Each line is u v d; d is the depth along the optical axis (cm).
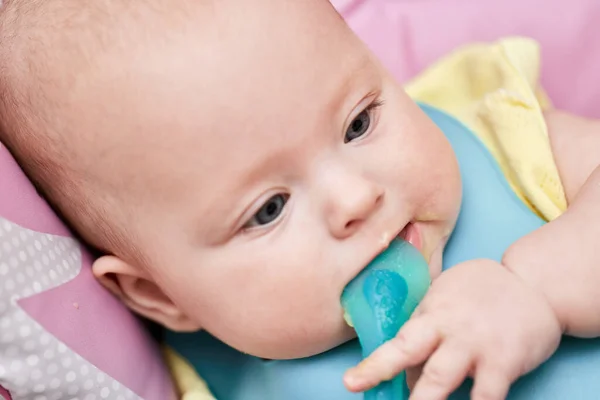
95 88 71
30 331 68
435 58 122
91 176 75
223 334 78
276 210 72
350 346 79
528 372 69
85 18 72
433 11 124
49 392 70
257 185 70
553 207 84
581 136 88
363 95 73
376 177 73
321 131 70
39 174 80
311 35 71
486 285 67
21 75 75
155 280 79
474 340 64
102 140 72
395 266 72
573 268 69
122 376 77
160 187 72
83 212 79
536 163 87
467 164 89
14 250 69
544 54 117
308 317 73
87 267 80
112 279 82
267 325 74
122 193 74
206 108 68
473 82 100
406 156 74
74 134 73
